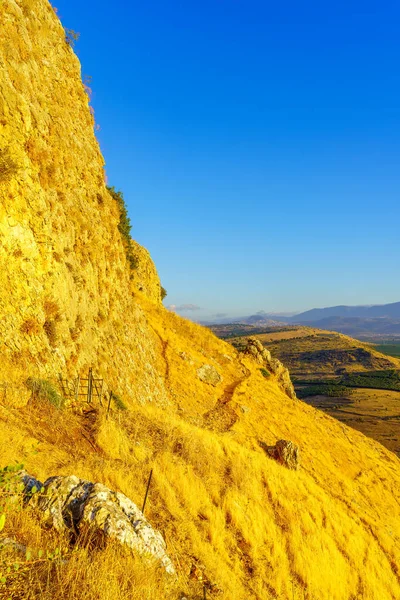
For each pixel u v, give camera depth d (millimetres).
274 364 58344
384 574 20797
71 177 22547
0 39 16859
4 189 14773
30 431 11602
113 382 21219
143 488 12547
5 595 4543
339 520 23344
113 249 28172
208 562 10789
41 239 16578
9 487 5816
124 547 6293
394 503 40438
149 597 5617
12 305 14625
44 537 6082
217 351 52500
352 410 157500
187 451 19047
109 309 25312
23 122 16562
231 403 39000
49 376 15219
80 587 5043
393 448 112500
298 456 31359
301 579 14766
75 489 7070
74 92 26625
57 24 25828
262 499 19469
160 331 43625
